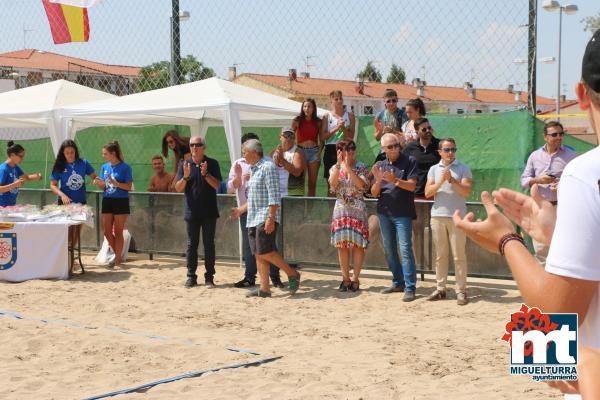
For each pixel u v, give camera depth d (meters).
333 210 8.93
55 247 9.55
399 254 8.77
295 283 8.41
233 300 8.21
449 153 7.74
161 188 11.20
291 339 6.39
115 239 10.51
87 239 11.19
